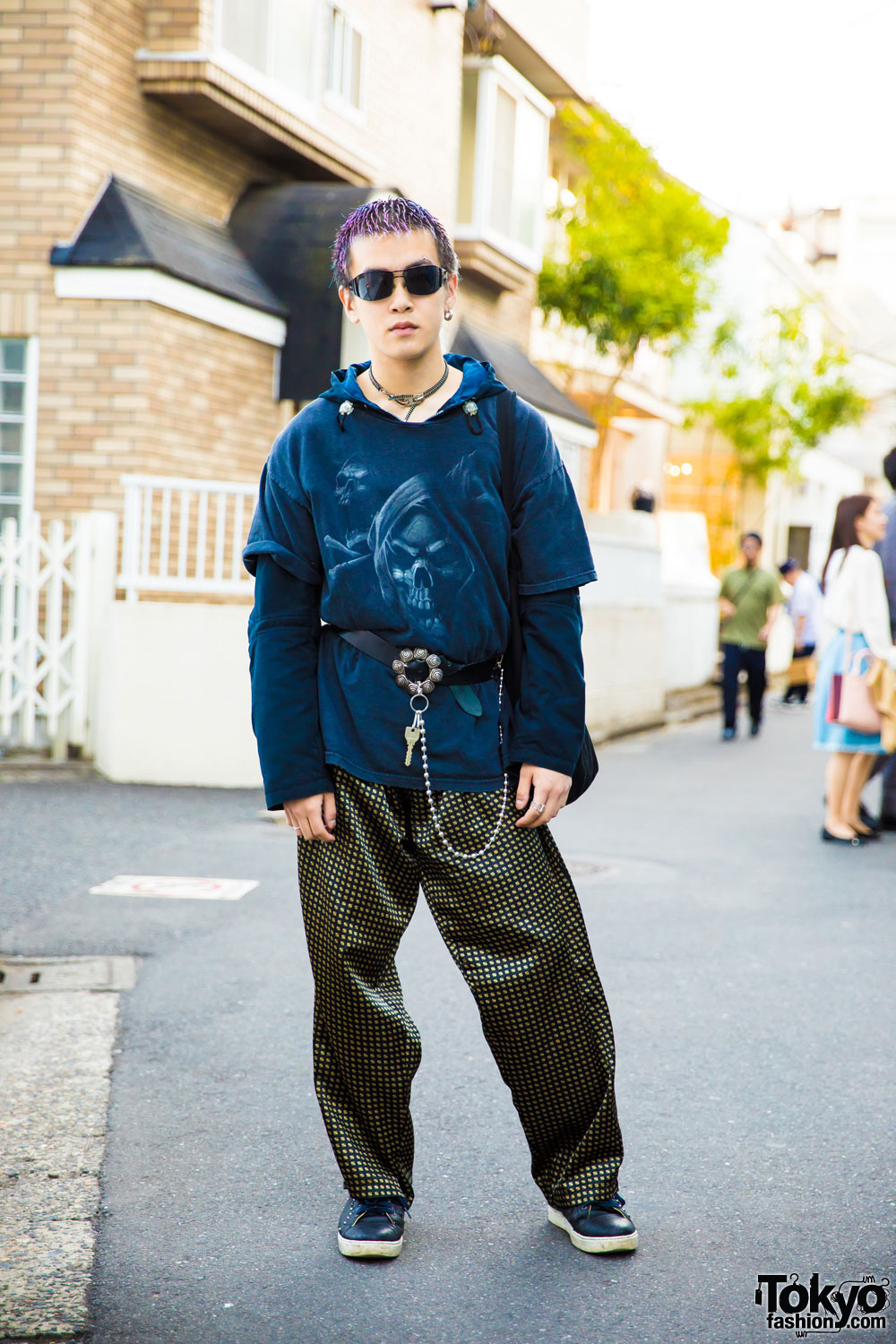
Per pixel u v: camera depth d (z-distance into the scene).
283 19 11.64
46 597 10.23
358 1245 2.77
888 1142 3.45
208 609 8.91
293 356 11.95
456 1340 2.47
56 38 9.96
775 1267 2.76
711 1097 3.75
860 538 7.78
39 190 10.13
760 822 8.63
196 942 5.28
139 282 10.12
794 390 25.84
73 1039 4.13
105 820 7.61
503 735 2.69
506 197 16.73
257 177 12.52
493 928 2.68
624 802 9.33
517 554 2.69
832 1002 4.68
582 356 20.69
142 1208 3.02
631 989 4.79
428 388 2.69
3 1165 3.23
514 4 15.94
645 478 27.36
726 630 13.72
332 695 2.68
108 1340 2.45
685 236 18.78
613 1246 2.80
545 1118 2.81
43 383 10.37
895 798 8.30
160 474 10.55
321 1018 2.79
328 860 2.67
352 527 2.63
